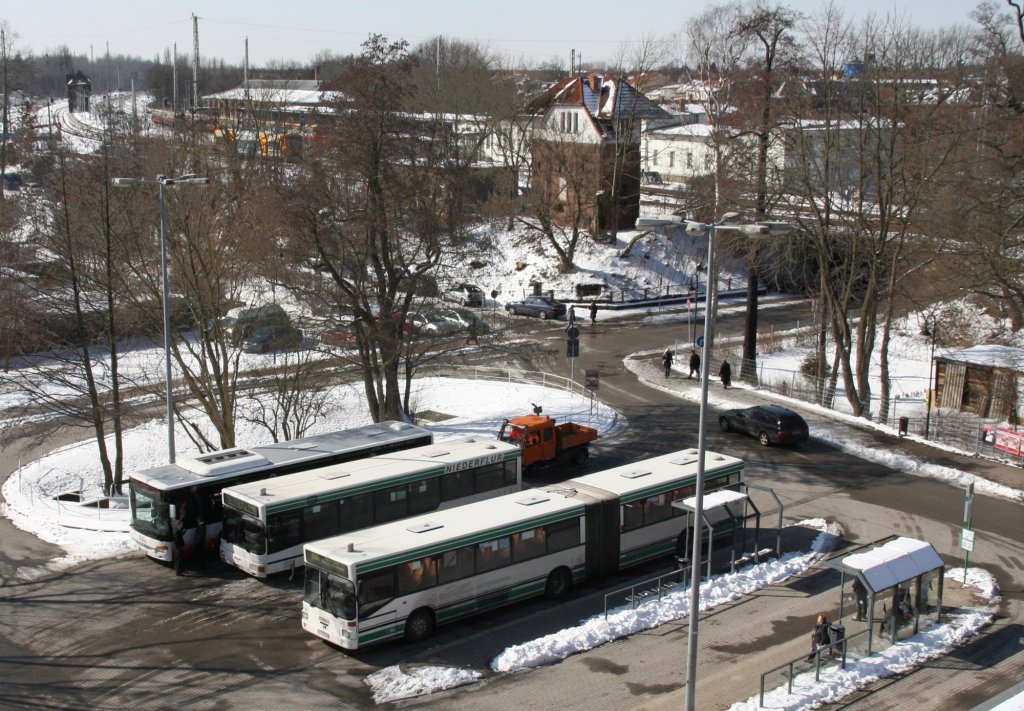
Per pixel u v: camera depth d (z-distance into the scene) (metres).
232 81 156.75
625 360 57.88
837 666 22.28
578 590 27.53
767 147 47.06
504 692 21.36
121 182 30.17
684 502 27.11
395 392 41.94
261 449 32.12
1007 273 39.75
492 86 83.56
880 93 44.75
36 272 45.19
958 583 27.23
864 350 46.53
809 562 28.81
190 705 20.84
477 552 25.00
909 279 53.34
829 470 37.91
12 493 36.50
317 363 39.72
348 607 22.67
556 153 76.31
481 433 43.16
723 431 43.59
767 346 60.91
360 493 28.97
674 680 21.83
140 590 27.19
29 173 92.50
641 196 90.75
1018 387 43.81
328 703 20.92
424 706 20.80
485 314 56.31
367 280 40.06
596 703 20.78
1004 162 39.72
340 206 37.41
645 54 78.81
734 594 26.64
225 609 25.91
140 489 28.95
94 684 21.80
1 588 27.39
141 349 57.31
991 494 35.00
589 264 77.19
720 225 18.98
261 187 40.78
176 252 38.03
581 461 39.16
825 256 46.84
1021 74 42.31
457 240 39.81
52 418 43.72
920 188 42.19
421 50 111.38
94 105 182.50
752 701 20.61
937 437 41.91
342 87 36.84
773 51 47.34
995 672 22.19
